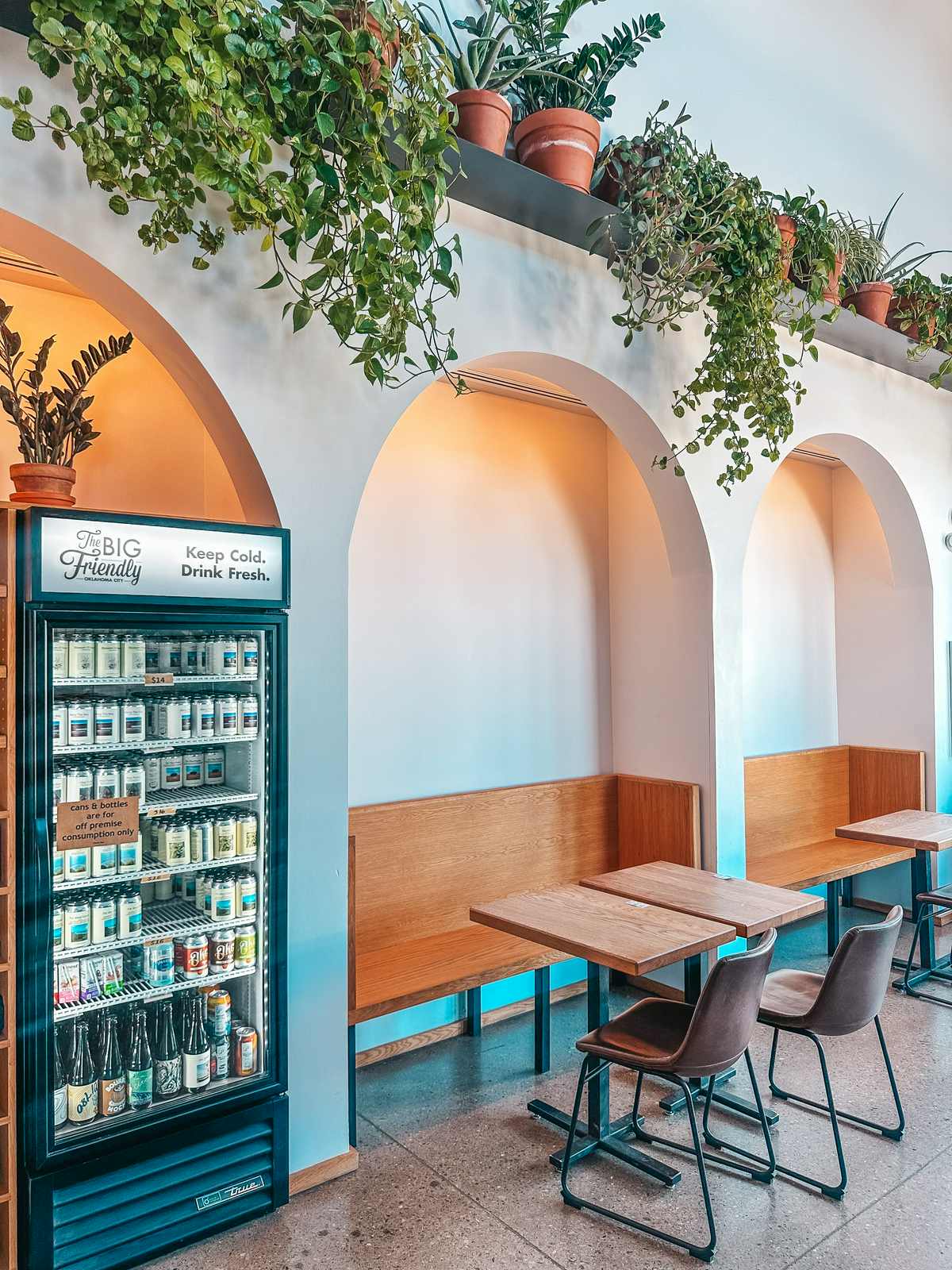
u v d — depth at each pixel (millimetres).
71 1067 2439
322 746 2914
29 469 2553
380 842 4004
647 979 4727
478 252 3346
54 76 2062
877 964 2920
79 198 2422
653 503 4691
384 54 2527
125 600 2430
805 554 6414
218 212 2686
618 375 3879
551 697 4879
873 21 5855
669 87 4512
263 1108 2705
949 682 6074
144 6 2053
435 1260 2529
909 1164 2998
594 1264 2514
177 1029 2648
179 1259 2529
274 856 2736
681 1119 3322
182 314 2619
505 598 4707
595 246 3588
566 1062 3893
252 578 2689
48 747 2320
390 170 2480
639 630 4945
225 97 2162
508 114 3256
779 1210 2756
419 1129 3295
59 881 2410
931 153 6285
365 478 3020
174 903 2883
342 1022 2949
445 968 3643
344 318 2535
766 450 4023
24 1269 2297
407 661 4301
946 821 4988
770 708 6086
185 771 2852
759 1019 3039
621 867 4887
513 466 4785
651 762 4840
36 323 3332
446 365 3246
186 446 3688
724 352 3811
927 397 5863
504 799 4461
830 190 5449
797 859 5516
